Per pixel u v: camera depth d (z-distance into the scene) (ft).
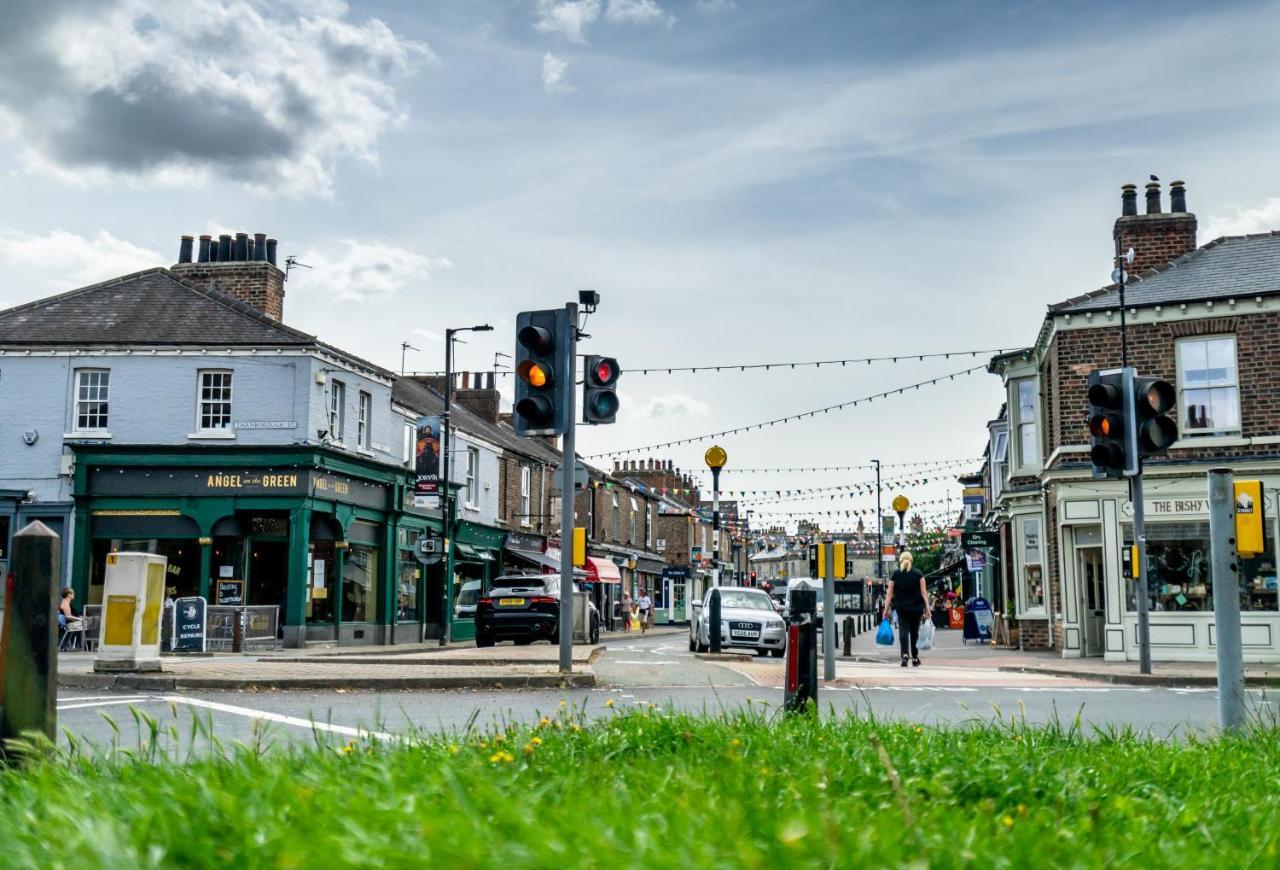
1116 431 50.90
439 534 115.85
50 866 8.13
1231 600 24.64
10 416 91.61
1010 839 10.09
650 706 20.61
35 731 14.64
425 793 11.30
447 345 105.40
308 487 91.09
